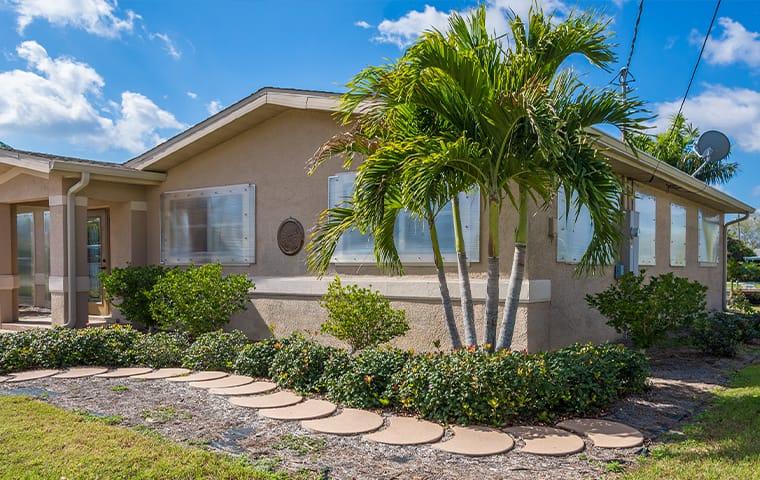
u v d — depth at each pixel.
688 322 8.12
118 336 7.89
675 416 5.26
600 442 4.44
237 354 7.16
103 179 10.38
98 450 4.13
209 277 8.62
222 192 10.22
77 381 6.57
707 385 6.61
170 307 8.82
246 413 5.22
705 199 13.70
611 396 5.48
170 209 10.95
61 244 9.95
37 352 7.33
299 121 9.31
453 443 4.39
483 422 4.88
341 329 6.98
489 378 4.93
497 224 6.00
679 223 13.12
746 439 4.52
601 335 9.39
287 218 9.40
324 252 7.00
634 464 4.00
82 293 10.12
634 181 10.34
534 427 4.80
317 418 5.05
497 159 5.53
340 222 6.89
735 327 8.82
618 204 5.36
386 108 5.92
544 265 7.60
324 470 3.85
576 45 5.70
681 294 7.80
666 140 22.28
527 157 5.44
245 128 9.91
